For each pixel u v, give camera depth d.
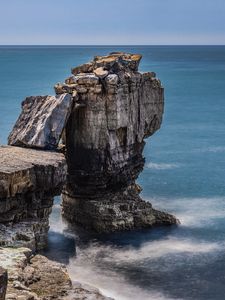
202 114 158.75
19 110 145.75
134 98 69.50
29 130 64.81
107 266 56.47
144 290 51.72
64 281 46.16
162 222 67.50
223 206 76.44
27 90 189.75
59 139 64.81
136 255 59.22
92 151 66.88
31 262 49.09
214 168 97.88
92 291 46.69
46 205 58.62
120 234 64.50
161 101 74.88
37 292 43.88
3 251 49.28
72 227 66.94
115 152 67.56
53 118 64.94
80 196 66.88
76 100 66.56
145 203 68.88
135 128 70.25
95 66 69.75
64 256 58.16
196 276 54.75
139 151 72.50
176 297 50.53
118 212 65.56
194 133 130.50
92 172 66.88
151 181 89.12
